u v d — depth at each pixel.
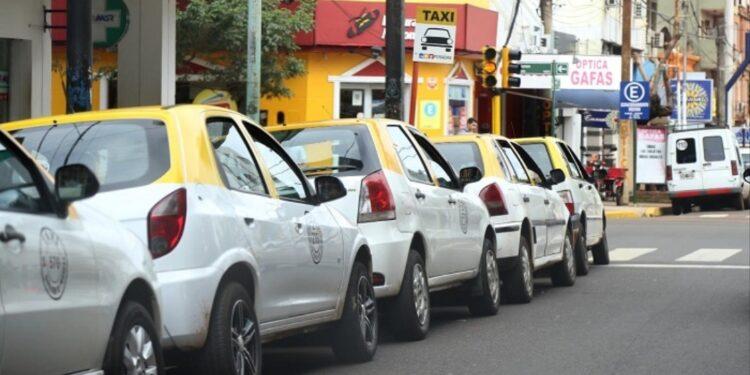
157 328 7.88
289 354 12.89
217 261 8.54
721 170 46.53
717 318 15.55
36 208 6.64
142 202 8.34
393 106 23.16
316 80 39.75
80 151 8.80
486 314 15.87
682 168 46.78
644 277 21.44
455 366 11.77
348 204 12.50
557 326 14.84
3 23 20.20
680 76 73.62
